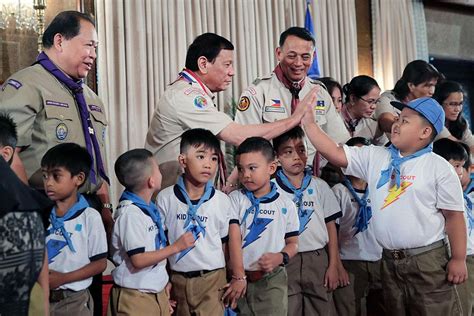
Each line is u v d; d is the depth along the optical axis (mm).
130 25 5133
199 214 2459
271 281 2576
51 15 4633
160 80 5293
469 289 3055
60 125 2375
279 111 3059
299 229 2766
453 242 2455
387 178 2510
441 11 7086
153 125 2814
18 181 1476
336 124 3203
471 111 7238
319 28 6176
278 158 2855
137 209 2326
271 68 5918
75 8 4734
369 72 6617
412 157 2488
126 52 5113
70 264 2229
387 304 2623
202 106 2682
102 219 2514
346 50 6340
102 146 2654
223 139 2709
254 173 2590
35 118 2346
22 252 1408
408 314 2703
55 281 2162
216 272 2459
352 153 2623
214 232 2475
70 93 2457
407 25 6684
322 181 2984
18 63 4422
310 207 2865
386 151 2574
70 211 2273
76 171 2252
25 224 1433
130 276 2312
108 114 4992
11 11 4398
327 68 6207
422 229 2451
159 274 2342
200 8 5535
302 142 2852
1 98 2283
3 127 2014
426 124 2455
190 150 2455
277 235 2609
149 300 2312
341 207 3125
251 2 5785
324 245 2898
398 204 2469
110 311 2365
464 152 3156
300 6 6082
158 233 2369
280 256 2545
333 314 3062
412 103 2504
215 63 2730
